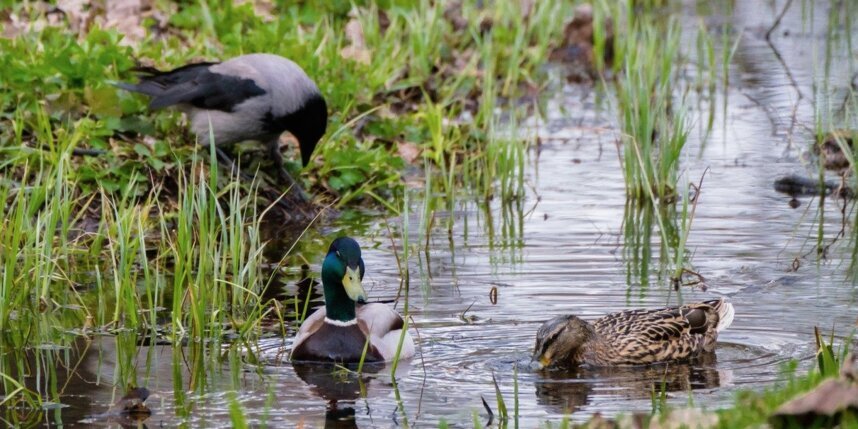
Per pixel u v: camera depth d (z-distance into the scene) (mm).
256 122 14547
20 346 10672
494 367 10055
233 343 10773
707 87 21391
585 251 13391
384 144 17219
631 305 11570
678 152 15438
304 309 11375
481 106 18906
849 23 23625
